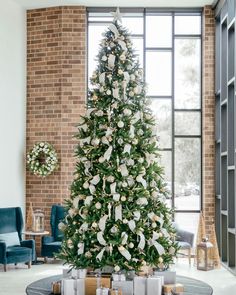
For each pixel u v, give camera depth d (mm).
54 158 10164
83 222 5016
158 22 10664
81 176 5164
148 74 10656
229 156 9070
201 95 10625
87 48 10617
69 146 10352
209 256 9141
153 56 10680
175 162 10648
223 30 9805
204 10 10414
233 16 8969
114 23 5305
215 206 10320
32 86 10609
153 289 4578
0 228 9125
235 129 8484
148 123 5238
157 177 5211
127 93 5184
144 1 10141
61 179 10336
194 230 10547
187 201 10602
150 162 5168
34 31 10633
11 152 10023
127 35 5293
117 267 4816
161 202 5152
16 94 10242
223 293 7129
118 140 5012
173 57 10641
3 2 9805
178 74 10695
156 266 5074
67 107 10383
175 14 10625
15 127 10188
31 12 10664
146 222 5062
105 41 5289
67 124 10367
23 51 10555
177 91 10688
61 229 5254
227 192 9172
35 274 8500
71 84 10398
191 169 10633
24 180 10531
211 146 10383
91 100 5238
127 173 4965
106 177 4980
